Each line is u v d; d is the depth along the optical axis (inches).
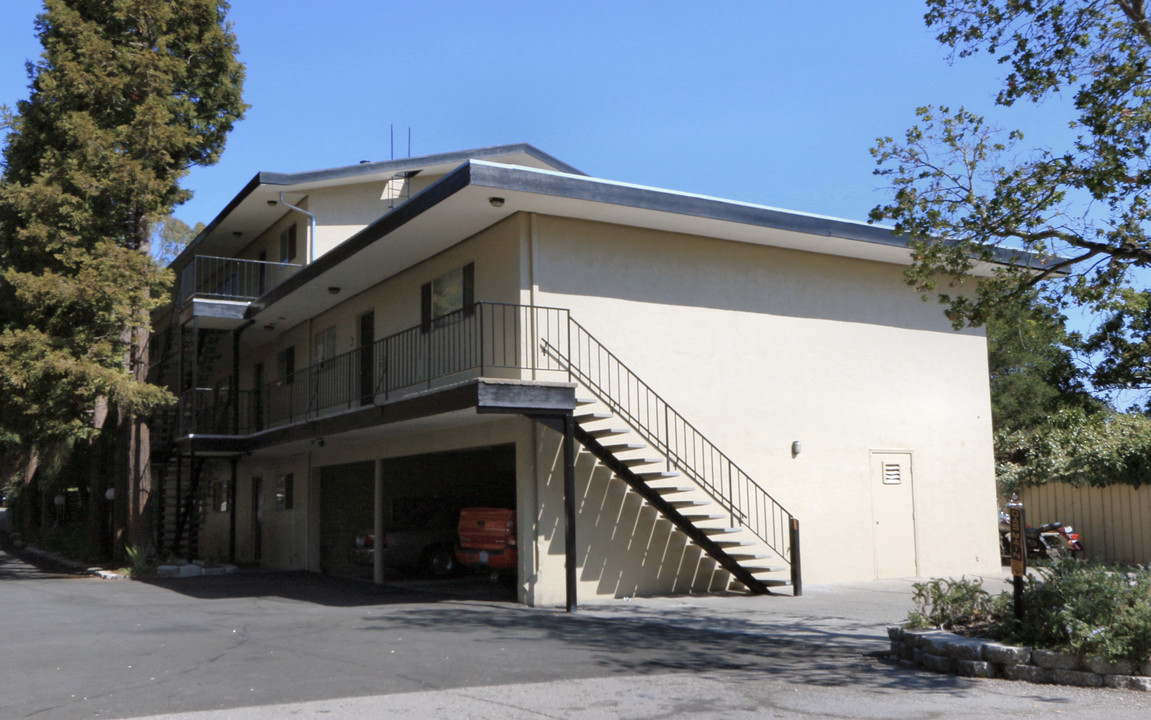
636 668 344.8
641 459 562.3
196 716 273.6
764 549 637.9
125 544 930.7
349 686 314.2
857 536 684.7
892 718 263.9
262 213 930.1
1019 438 896.9
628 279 608.1
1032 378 1087.6
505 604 561.3
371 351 764.6
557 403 517.7
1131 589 323.3
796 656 370.6
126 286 815.7
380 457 740.0
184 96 890.1
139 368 941.2
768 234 637.9
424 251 661.3
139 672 345.4
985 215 421.1
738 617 491.2
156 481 1243.2
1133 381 422.0
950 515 736.3
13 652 396.8
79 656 383.9
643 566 591.8
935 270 454.9
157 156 861.8
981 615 369.1
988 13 407.5
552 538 561.0
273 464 968.3
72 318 830.5
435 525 778.2
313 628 461.1
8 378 793.6
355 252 663.8
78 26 852.0
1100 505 808.3
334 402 821.9
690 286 634.8
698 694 297.6
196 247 1065.5
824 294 699.4
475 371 602.5
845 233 651.5
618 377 592.7
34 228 804.0
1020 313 448.5
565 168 927.7
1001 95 417.4
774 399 660.7
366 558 756.6
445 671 340.2
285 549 919.0
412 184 912.3
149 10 871.7
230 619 505.0
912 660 350.6
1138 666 301.7
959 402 757.9
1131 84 380.5
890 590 619.8
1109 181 384.8
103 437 1015.6
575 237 590.6
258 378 1037.8
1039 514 868.6
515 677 328.2
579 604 552.4
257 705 287.1
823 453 677.9
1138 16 397.1
